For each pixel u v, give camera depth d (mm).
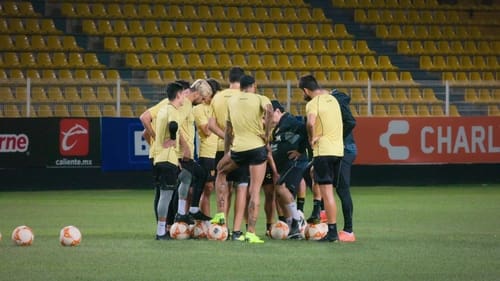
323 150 27156
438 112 54062
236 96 27406
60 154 48156
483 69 64125
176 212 29750
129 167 48906
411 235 29938
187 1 62625
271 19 63094
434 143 52344
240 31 61875
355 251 25578
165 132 27641
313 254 24844
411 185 52625
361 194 47281
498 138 53250
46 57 57000
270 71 59375
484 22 67500
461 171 53188
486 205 41438
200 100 28781
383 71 61688
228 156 27609
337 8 66062
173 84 27875
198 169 28562
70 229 26578
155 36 60156
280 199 28531
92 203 42000
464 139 52812
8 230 31547
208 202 29781
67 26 59688
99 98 49500
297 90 52969
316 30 63281
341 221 34844
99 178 48750
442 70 63219
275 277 21125
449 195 46719
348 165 28047
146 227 32469
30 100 48375
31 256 24250
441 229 31938
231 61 59719
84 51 58000
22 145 47688
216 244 26875
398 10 66750
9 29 57750
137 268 22297
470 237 29391
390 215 37000
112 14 60812
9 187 47781
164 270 22016
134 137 49000
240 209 27672
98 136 48594
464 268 22656
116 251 25281
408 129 52062
